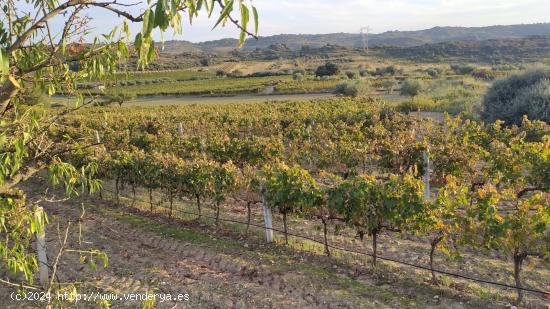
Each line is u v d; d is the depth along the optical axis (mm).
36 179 14547
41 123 3104
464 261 7867
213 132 19734
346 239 9133
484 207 6641
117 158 12094
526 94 20875
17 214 3580
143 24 1961
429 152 12164
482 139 14680
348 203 7699
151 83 83812
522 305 6277
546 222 6109
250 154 14492
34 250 8023
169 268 7809
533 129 15898
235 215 11000
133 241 9234
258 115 25562
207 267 7879
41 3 2699
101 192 12500
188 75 98562
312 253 8281
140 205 11938
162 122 23234
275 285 7066
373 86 51844
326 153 13875
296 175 8344
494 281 7090
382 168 13438
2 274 7605
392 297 6555
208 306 6492
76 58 2850
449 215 6828
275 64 127812
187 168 10164
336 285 6988
